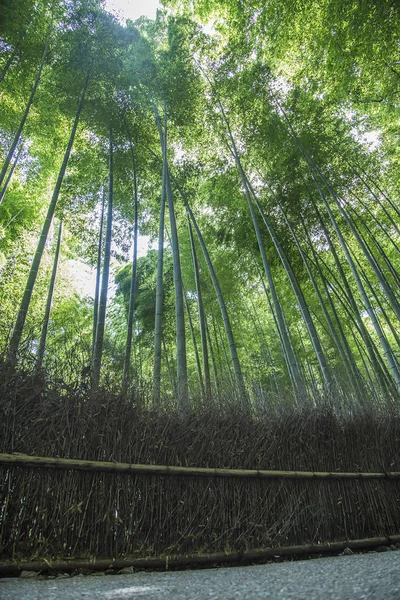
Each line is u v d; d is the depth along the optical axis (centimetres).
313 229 714
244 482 215
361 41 488
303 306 543
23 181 779
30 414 179
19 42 457
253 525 205
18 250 741
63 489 169
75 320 814
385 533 251
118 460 187
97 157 609
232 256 819
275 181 666
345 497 248
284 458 241
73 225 622
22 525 157
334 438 273
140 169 609
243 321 1012
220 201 745
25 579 139
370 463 276
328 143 633
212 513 197
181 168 658
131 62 552
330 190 582
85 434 188
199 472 200
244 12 584
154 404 224
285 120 635
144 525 180
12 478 161
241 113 648
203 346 593
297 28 582
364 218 740
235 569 169
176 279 446
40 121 576
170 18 622
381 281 533
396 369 488
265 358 835
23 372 189
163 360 888
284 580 123
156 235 739
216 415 238
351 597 86
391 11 438
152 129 632
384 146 698
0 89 511
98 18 492
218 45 646
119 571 162
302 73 637
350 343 1047
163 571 169
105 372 232
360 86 617
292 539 215
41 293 767
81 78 498
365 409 313
